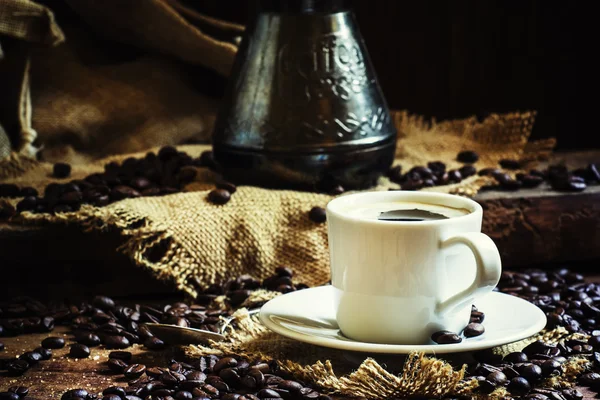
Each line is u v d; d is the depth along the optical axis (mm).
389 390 641
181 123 999
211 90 1035
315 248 814
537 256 865
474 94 1154
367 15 1135
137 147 982
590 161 967
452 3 1131
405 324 658
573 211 863
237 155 836
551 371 665
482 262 637
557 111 1147
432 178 882
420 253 649
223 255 803
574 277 825
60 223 799
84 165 949
